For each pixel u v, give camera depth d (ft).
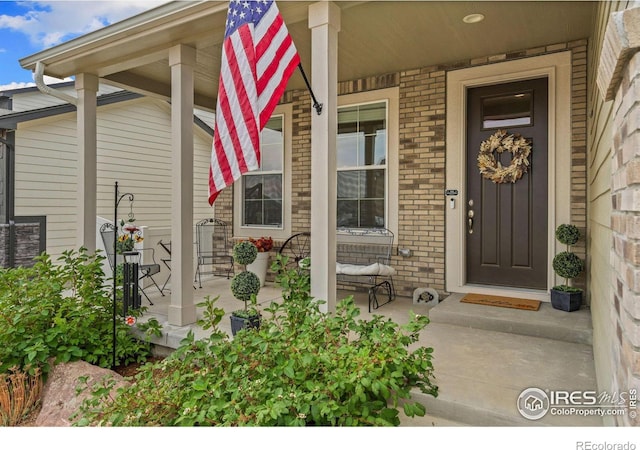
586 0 10.07
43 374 10.23
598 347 7.77
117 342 11.39
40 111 20.47
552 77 12.91
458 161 14.48
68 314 11.04
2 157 19.98
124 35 11.91
